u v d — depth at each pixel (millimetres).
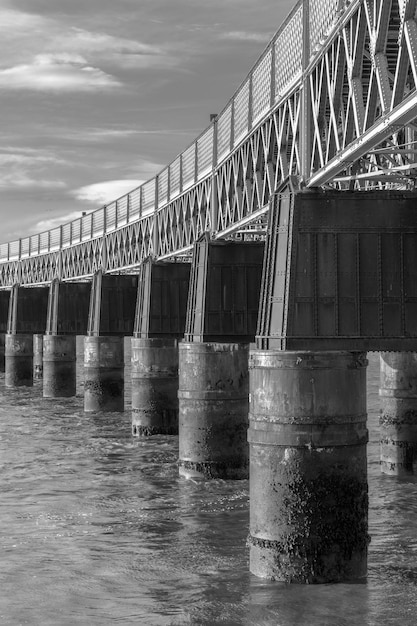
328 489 21516
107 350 60125
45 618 19797
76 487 33906
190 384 36031
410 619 19344
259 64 33188
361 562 22000
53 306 72938
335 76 22500
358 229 22547
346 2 22000
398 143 23578
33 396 73688
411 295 22500
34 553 24844
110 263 74750
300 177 23953
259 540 22234
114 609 20328
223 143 40969
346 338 22359
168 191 54844
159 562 23812
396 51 21234
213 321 36938
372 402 67062
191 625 19266
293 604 20375
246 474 35750
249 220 34375
